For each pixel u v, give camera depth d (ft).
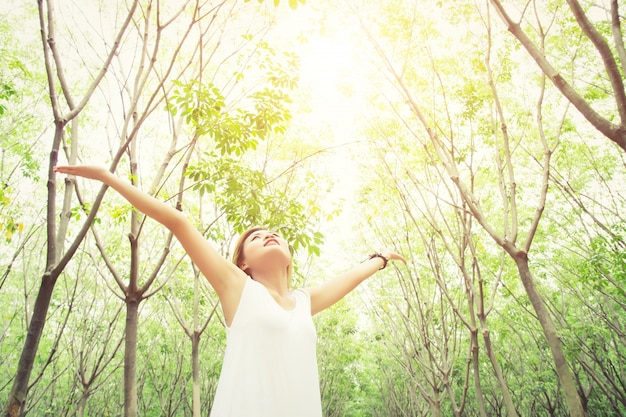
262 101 18.04
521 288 60.49
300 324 4.55
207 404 67.56
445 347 36.70
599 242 33.88
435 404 37.83
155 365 69.72
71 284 41.45
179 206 18.13
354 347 83.41
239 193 19.11
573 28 27.58
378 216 40.27
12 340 45.57
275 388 3.91
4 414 8.88
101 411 62.64
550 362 54.60
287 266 5.49
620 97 9.67
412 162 35.01
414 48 27.94
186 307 50.21
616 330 48.49
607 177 43.60
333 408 95.35
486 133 27.30
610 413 59.16
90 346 43.14
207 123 16.56
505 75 26.32
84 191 29.45
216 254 4.71
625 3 27.55
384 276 51.29
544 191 19.89
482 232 43.93
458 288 42.57
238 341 4.20
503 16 11.68
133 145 18.26
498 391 71.67
